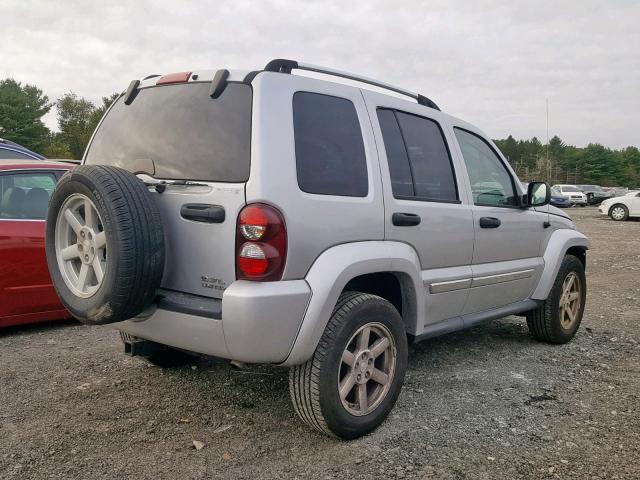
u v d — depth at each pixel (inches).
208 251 122.3
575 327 223.6
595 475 120.7
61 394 158.4
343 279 126.0
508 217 188.7
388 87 163.3
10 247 208.1
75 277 130.9
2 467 118.8
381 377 139.9
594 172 4106.8
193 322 120.7
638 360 200.8
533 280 204.2
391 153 149.9
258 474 119.3
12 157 310.8
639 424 146.1
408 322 154.0
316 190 127.0
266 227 115.7
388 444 133.3
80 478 115.9
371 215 137.4
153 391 161.9
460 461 125.9
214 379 171.6
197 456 126.1
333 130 135.6
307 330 121.3
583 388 171.8
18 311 212.1
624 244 605.0
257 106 122.6
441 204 161.3
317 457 126.6
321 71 142.3
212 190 121.8
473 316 180.5
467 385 172.2
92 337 213.9
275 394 161.5
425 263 155.7
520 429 142.3
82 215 129.2
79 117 2596.0
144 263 117.6
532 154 4443.9
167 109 137.4
